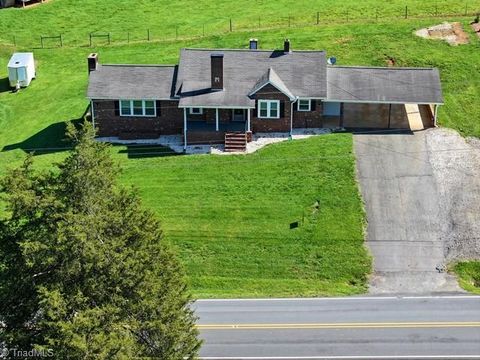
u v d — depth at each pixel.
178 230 49.41
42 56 79.81
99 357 26.88
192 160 56.59
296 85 59.66
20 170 32.69
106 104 60.41
